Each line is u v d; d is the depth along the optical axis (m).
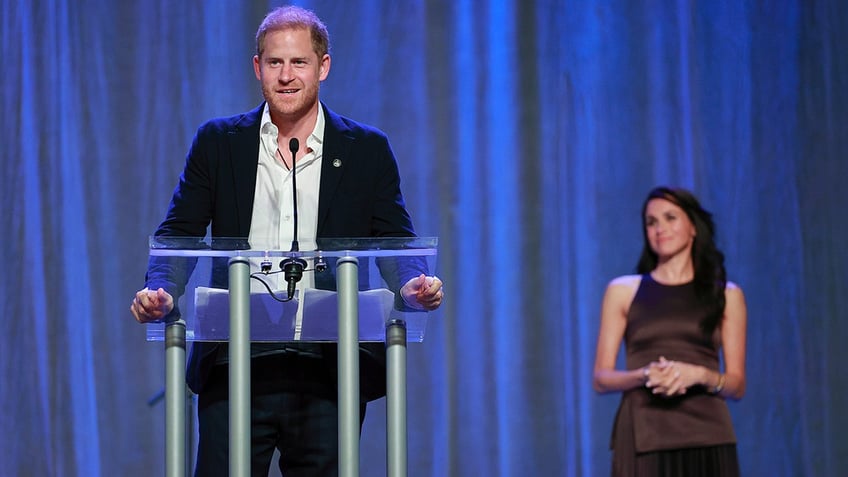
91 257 13.12
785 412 13.17
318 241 6.11
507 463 12.99
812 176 13.63
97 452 12.86
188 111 13.41
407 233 7.07
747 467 13.02
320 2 13.61
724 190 13.52
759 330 13.27
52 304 13.05
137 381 12.98
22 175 13.23
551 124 13.55
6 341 13.01
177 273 6.13
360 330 6.44
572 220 13.39
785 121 13.70
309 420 6.82
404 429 6.32
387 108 13.50
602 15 13.74
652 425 12.88
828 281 13.44
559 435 13.02
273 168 7.05
